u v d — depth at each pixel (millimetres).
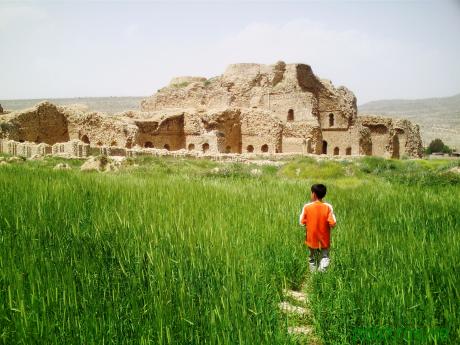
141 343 4062
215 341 4242
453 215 10562
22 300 4359
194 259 6137
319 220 7672
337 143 72625
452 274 5758
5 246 6191
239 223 9070
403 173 30188
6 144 45062
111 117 61719
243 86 76188
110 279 5469
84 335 4172
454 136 184375
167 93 77375
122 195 11414
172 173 28906
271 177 28516
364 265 6598
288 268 7496
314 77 75562
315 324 5598
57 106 59688
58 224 7773
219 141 65750
